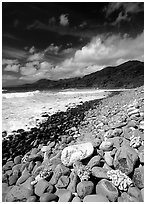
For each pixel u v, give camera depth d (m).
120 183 3.20
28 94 22.97
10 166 5.01
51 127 8.27
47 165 4.24
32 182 3.75
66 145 5.68
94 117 9.28
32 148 6.25
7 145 6.34
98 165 3.72
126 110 7.01
